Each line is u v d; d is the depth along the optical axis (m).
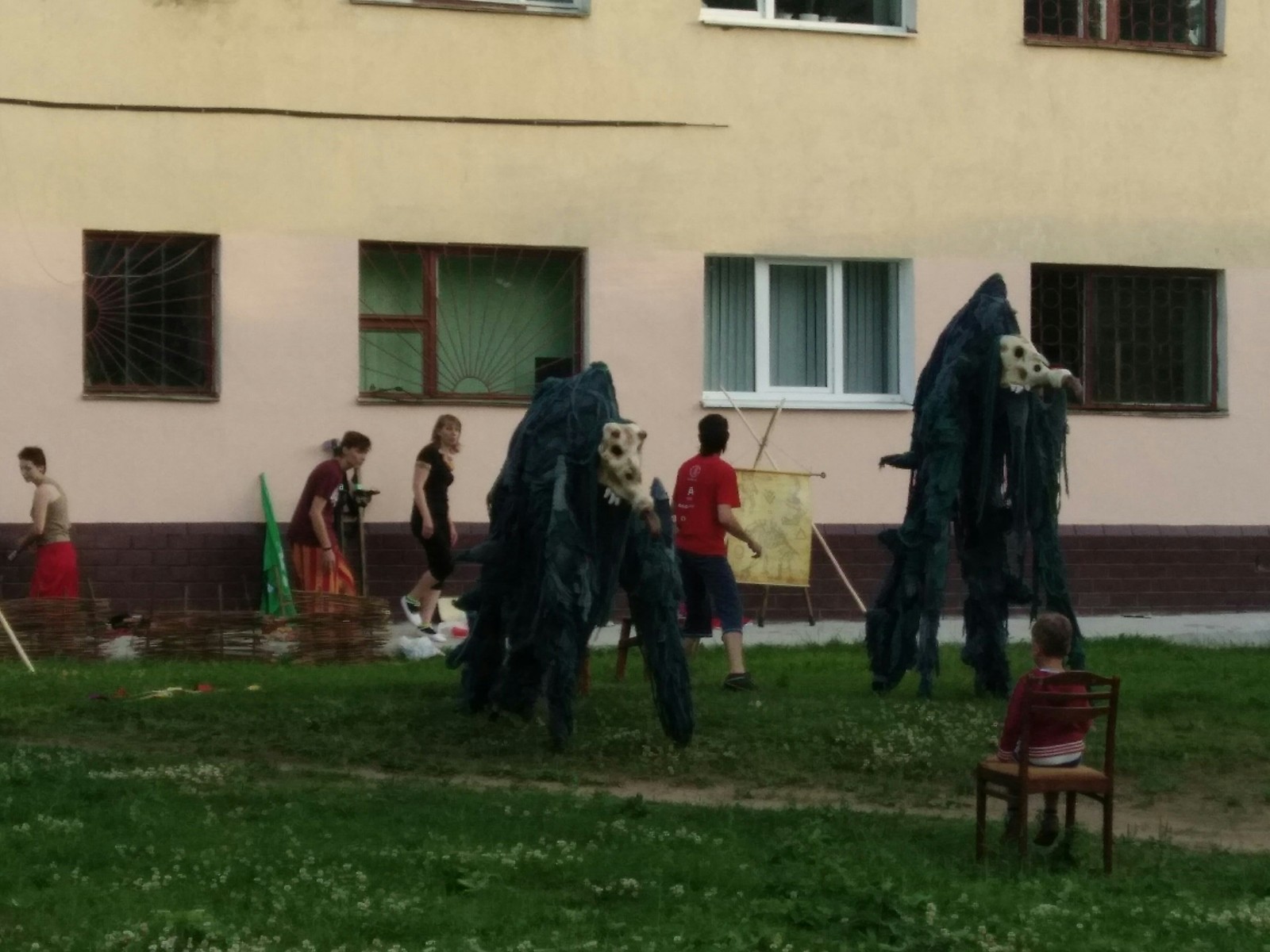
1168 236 23.44
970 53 22.70
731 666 14.99
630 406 21.61
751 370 22.36
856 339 22.70
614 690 14.77
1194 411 23.48
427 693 14.49
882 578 22.23
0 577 19.69
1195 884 8.82
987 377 14.24
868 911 7.67
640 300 21.64
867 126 22.38
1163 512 23.34
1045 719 9.02
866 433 22.38
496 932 7.24
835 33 22.23
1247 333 23.52
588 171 21.48
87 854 8.38
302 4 20.61
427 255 21.16
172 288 20.44
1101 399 23.41
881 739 12.52
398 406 20.84
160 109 20.23
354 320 20.73
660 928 7.35
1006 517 14.61
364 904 7.50
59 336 19.92
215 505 20.31
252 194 20.48
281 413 20.52
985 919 7.74
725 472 15.18
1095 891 8.45
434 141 21.02
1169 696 14.73
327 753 12.03
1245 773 12.12
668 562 11.94
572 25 21.41
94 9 20.06
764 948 7.18
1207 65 23.56
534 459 11.88
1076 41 23.08
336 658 17.62
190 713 13.41
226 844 8.68
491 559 12.21
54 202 19.95
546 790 10.81
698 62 21.81
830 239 22.28
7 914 7.34
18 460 19.69
